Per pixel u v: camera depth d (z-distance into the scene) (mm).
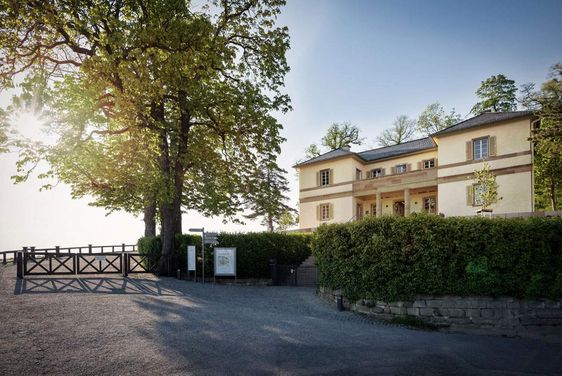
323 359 5590
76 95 14820
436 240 9453
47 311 7922
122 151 16719
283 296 12922
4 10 12172
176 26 13906
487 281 9016
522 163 21406
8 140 13195
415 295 9445
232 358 5449
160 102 15258
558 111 21141
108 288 11320
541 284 8844
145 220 24422
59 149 14164
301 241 18562
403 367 5395
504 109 33625
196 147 17578
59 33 13938
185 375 4727
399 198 29953
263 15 17375
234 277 16484
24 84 12109
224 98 16469
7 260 22500
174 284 13328
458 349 6695
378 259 10016
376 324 9062
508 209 21609
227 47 16344
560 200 34031
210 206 18734
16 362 4973
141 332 6625
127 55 13484
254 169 19438
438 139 25078
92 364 5008
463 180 23578
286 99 17750
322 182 31906
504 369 5594
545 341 7859
